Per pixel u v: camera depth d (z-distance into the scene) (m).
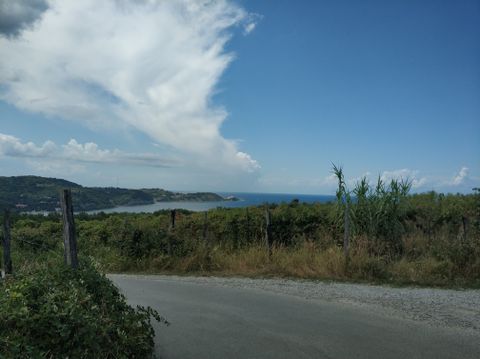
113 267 14.12
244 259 13.21
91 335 4.36
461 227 14.12
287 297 9.12
